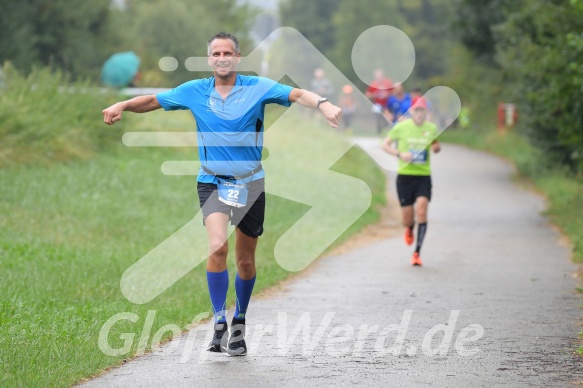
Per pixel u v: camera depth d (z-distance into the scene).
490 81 106.50
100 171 46.59
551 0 49.16
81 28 102.81
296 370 17.45
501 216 48.22
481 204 53.47
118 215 38.75
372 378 16.78
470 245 37.94
